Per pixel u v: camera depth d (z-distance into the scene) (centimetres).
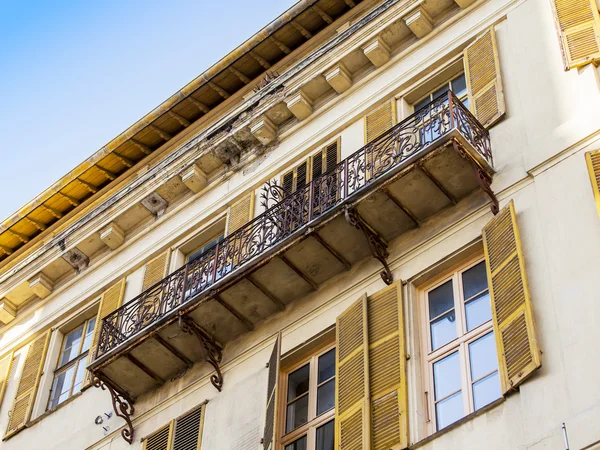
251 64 2217
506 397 1227
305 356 1619
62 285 2273
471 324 1405
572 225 1330
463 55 1778
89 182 2409
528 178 1458
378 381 1395
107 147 2323
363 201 1545
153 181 2138
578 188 1370
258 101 2034
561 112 1500
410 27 1881
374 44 1906
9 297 2325
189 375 1777
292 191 1881
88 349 2106
